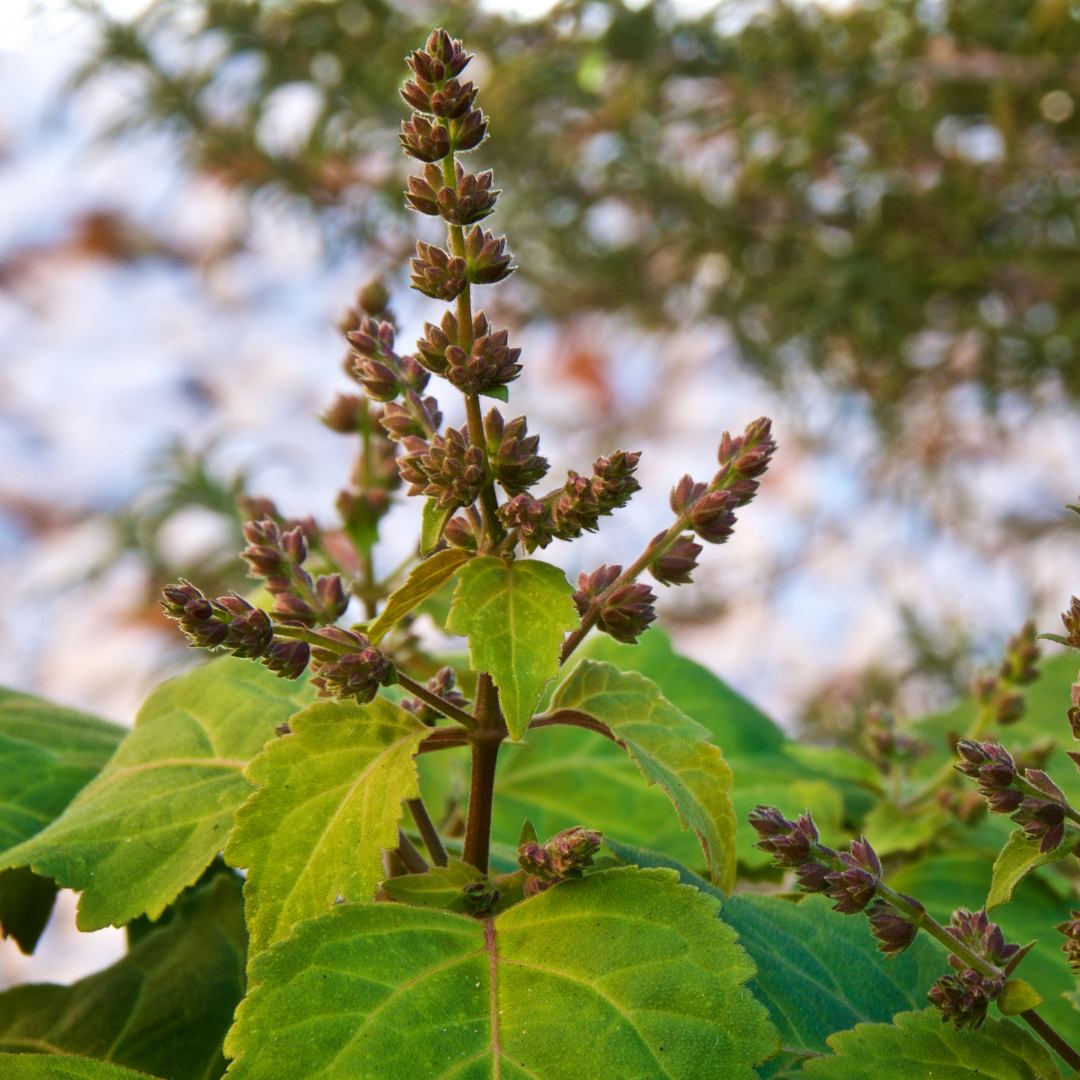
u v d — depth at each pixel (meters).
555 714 0.38
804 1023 0.38
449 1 1.33
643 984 0.35
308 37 1.30
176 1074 0.42
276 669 0.37
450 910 0.37
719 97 1.35
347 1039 0.35
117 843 0.39
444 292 0.36
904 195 1.30
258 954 0.35
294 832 0.36
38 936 0.44
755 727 0.57
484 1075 0.34
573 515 0.36
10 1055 0.37
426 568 0.37
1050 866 0.50
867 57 1.22
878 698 1.25
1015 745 0.51
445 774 0.50
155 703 0.43
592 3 1.25
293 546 0.39
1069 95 1.21
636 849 0.40
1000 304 1.31
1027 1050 0.36
